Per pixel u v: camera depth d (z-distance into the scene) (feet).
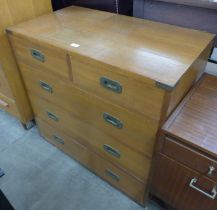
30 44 3.43
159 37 3.14
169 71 2.46
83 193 4.22
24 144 5.15
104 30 3.38
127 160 3.48
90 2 4.40
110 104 3.00
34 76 3.92
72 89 3.40
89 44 3.02
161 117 2.57
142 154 3.17
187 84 2.87
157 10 3.66
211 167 2.49
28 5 3.92
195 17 3.38
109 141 3.53
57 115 4.19
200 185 2.76
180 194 3.10
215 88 3.12
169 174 3.01
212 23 3.29
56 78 3.51
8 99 4.97
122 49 2.89
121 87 2.69
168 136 2.66
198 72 3.11
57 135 4.67
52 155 4.90
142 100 2.60
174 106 2.75
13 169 4.65
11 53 4.19
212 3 3.10
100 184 4.35
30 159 4.83
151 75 2.40
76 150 4.47
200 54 2.79
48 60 3.36
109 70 2.67
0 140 5.25
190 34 3.20
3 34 3.91
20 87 4.68
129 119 2.92
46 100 4.14
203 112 2.78
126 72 2.51
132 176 3.65
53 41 3.13
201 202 2.92
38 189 4.31
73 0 4.58
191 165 2.68
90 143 3.95
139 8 3.82
